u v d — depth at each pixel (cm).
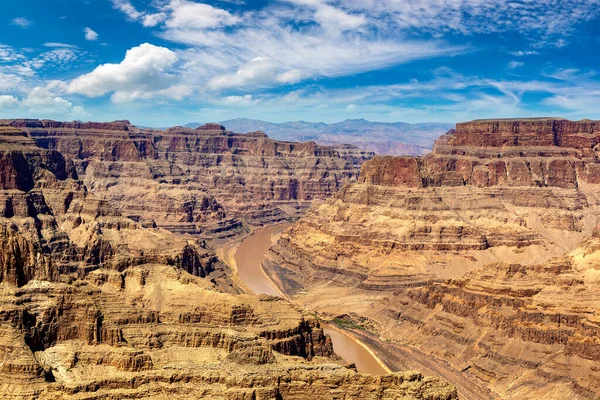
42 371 15312
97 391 15050
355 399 16175
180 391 15525
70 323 16938
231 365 17038
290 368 16912
